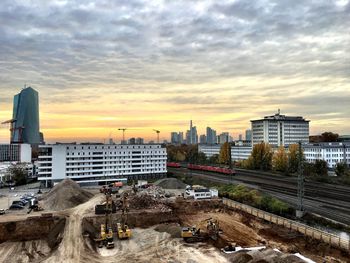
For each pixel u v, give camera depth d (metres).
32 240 90.94
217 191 126.25
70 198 116.81
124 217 98.38
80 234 88.88
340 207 97.19
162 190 139.62
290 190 124.88
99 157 166.12
